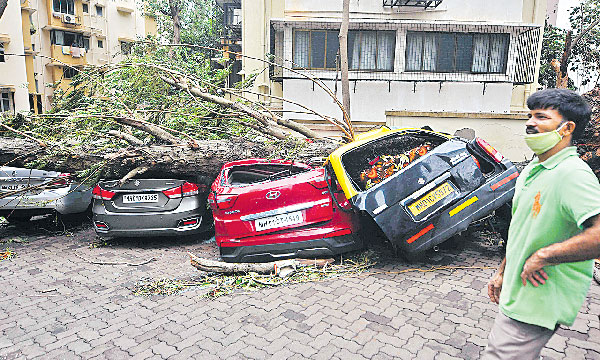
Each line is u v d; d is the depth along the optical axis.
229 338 3.04
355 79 13.14
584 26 14.91
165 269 4.82
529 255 1.67
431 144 5.29
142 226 5.64
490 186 4.29
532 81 13.21
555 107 1.63
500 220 4.73
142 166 5.64
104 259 5.25
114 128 6.81
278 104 13.99
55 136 6.43
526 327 1.69
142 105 7.35
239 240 4.56
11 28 18.23
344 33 8.81
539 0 13.12
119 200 5.67
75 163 5.74
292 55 13.20
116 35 31.89
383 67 13.27
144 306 3.71
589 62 14.78
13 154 5.46
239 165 5.41
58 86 7.57
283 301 3.70
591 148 5.75
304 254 4.48
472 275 4.18
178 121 6.75
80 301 3.87
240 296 3.86
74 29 29.05
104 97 6.96
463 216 4.20
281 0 13.34
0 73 17.95
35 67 27.75
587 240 1.45
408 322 3.20
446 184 4.21
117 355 2.85
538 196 1.66
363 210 4.07
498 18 13.19
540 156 1.75
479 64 13.26
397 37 13.05
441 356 2.70
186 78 6.78
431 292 3.78
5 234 6.68
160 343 3.00
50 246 5.94
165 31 26.80
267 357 2.76
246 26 14.04
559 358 2.62
